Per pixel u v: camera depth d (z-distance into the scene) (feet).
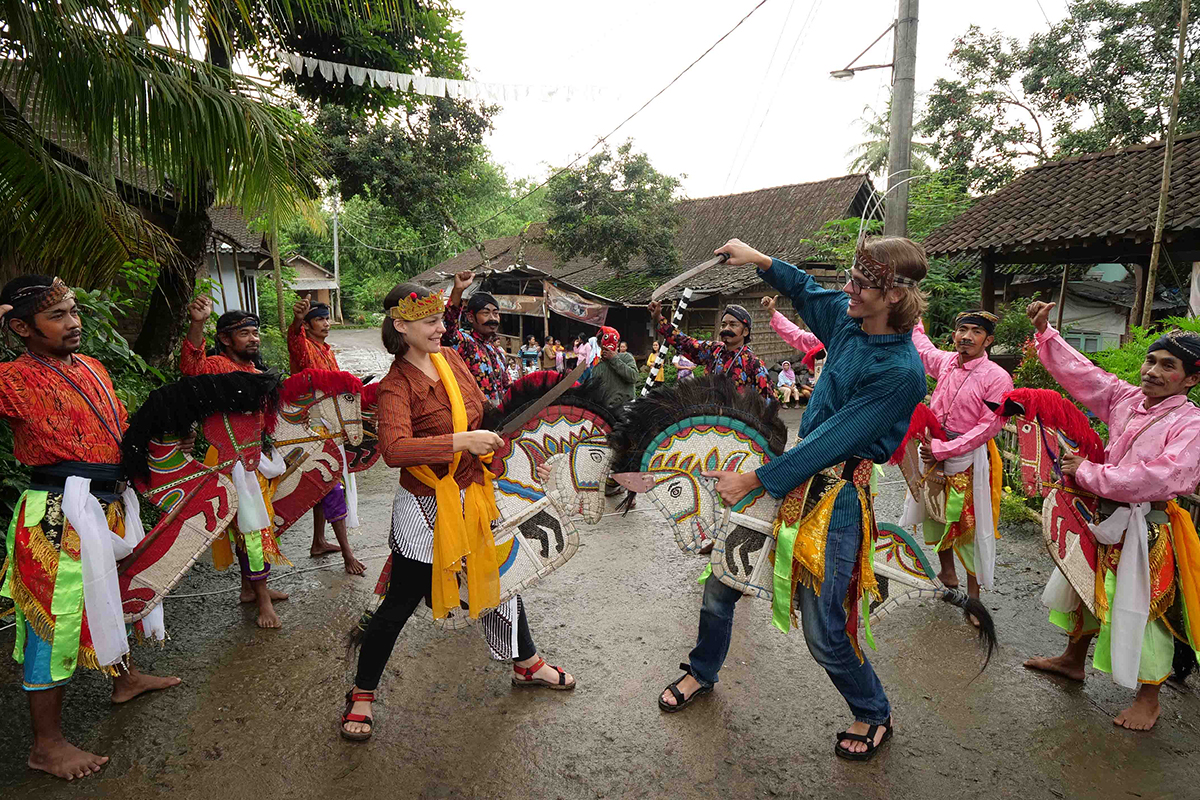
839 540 7.88
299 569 14.24
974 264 40.88
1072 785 8.01
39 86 13.37
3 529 13.00
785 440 8.56
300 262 103.09
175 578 9.27
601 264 71.15
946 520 12.21
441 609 8.20
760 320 55.62
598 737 8.83
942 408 12.50
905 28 26.61
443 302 8.05
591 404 8.87
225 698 9.68
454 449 7.55
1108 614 9.04
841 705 9.55
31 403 7.81
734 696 9.75
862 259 7.33
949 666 10.57
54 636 7.85
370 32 29.81
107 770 8.21
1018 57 48.49
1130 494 8.48
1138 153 32.53
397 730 8.99
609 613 12.33
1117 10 43.86
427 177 50.78
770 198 66.03
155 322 24.17
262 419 9.99
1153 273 21.03
